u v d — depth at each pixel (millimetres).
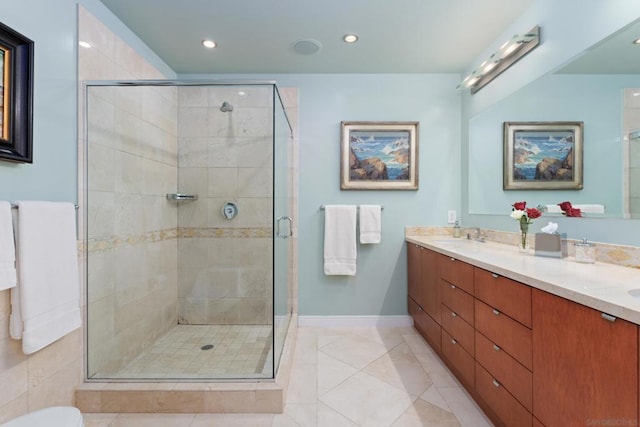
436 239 2514
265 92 2438
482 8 1822
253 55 2359
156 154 2262
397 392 1689
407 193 2670
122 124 1913
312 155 2674
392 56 2379
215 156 2494
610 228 1356
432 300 2133
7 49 1192
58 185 1470
